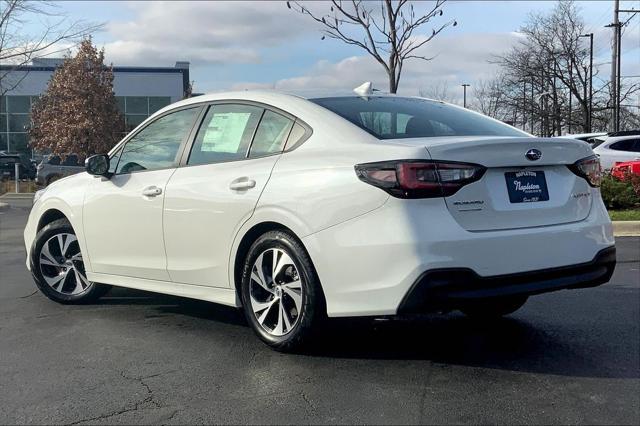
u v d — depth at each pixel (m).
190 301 6.10
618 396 3.71
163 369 4.22
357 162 3.93
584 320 5.35
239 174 4.55
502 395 3.72
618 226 10.84
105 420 3.46
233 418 3.46
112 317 5.54
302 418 3.45
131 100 45.16
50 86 36.28
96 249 5.61
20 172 34.62
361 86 5.06
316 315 4.13
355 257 3.85
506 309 5.24
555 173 4.24
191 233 4.80
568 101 40.97
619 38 32.84
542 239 3.97
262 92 4.84
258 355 4.46
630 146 16.34
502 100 45.56
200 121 5.09
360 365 4.23
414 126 4.42
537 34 40.34
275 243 4.29
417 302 3.67
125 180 5.38
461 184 3.81
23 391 3.88
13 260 8.86
